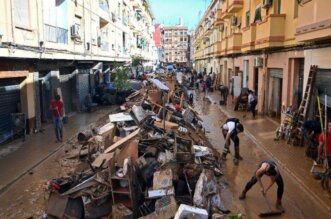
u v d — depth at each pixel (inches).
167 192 294.8
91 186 292.7
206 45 2308.1
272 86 804.0
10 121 581.9
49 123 738.2
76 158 470.0
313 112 528.4
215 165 424.8
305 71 562.9
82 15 894.4
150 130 459.8
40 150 518.0
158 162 346.6
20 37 529.3
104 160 340.8
